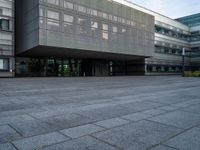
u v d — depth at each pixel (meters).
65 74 40.59
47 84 17.84
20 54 35.06
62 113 6.52
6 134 4.41
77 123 5.37
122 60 51.78
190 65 67.62
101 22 34.66
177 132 4.74
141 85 18.81
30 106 7.66
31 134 4.43
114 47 36.81
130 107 7.77
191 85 19.58
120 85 18.31
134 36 41.12
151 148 3.78
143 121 5.69
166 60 56.34
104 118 5.95
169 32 58.16
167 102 9.06
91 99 9.62
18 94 11.11
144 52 43.53
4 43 29.39
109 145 3.88
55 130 4.74
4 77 29.02
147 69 49.34
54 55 37.53
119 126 5.16
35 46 28.03
